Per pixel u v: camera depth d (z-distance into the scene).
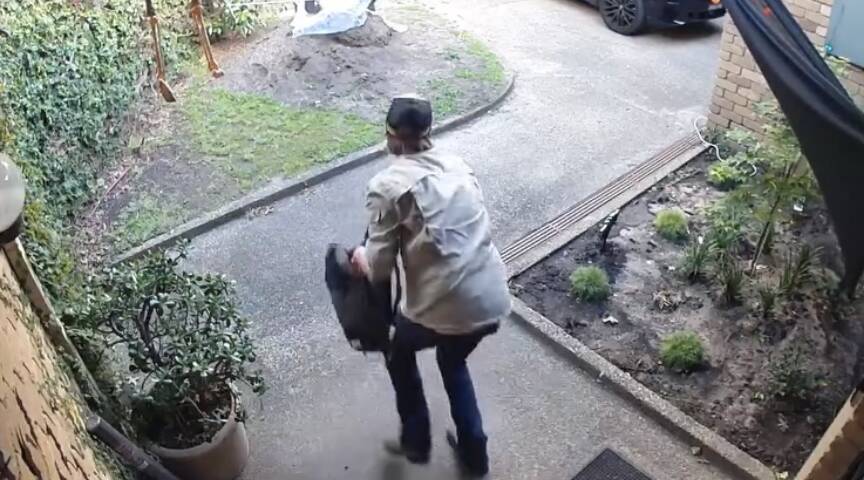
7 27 4.05
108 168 5.05
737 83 5.21
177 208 4.79
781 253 4.28
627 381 3.67
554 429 3.53
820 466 2.76
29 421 1.55
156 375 2.93
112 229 4.61
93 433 2.53
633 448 3.45
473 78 6.20
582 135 5.61
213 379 3.03
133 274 3.03
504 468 3.37
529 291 4.20
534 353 3.88
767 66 2.84
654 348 3.86
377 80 6.12
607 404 3.64
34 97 4.19
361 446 3.46
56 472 1.57
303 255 4.50
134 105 5.41
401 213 2.72
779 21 3.04
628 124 5.74
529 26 7.15
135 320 2.95
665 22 6.79
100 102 4.89
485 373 3.79
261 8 6.84
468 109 5.81
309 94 5.94
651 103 6.01
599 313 4.06
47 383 2.04
